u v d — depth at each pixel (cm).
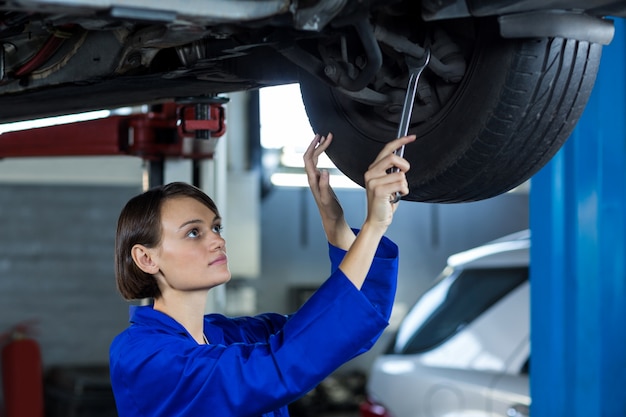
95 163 816
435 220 1159
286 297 1116
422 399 461
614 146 371
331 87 167
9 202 849
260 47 173
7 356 792
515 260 472
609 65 370
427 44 156
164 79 199
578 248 370
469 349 456
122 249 176
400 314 1123
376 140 173
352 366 1080
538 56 149
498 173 161
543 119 155
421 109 166
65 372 796
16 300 849
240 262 916
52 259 857
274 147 1106
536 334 382
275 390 149
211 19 130
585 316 369
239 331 197
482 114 154
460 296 485
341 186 1116
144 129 326
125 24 144
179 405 159
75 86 208
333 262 180
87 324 862
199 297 177
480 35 154
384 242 175
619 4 141
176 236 172
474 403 439
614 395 369
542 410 378
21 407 784
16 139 342
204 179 351
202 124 264
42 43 199
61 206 859
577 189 371
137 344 166
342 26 146
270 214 1116
